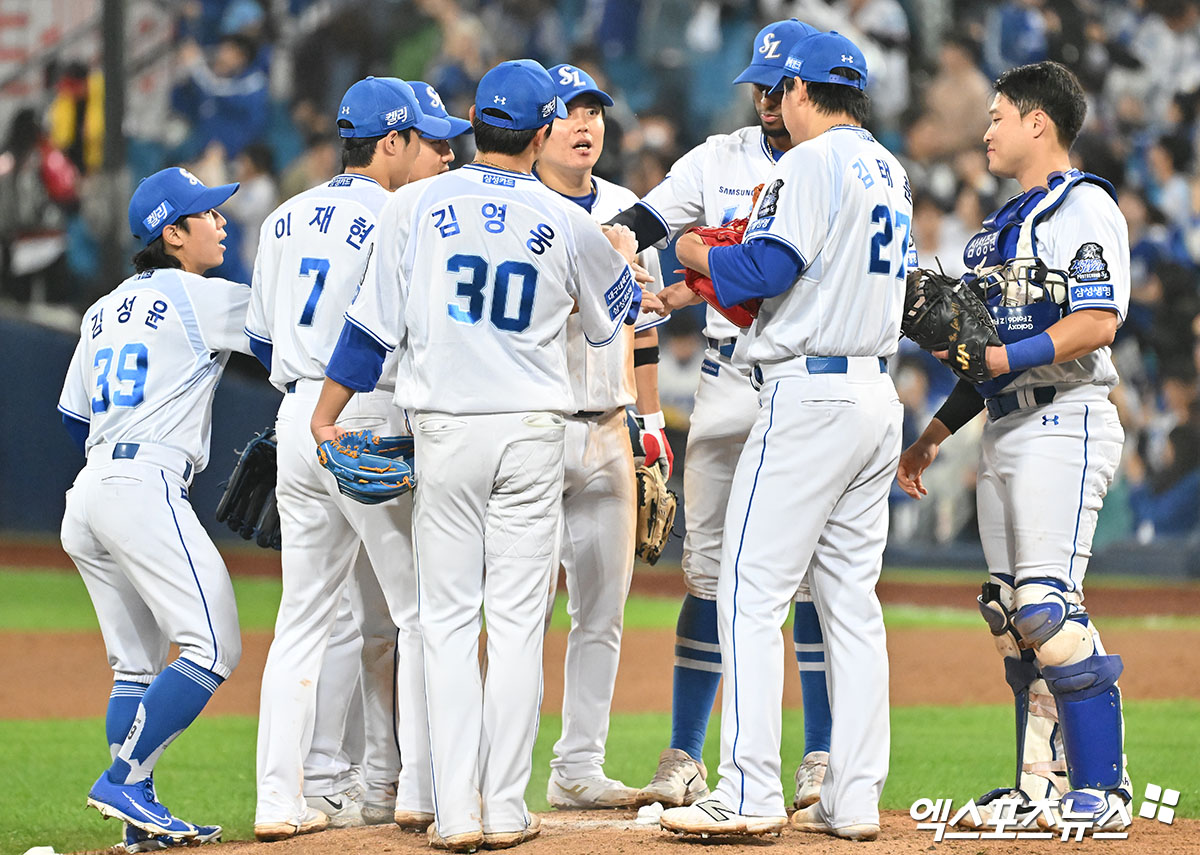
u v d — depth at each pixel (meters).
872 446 14.30
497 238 14.10
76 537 15.94
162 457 15.73
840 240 13.96
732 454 17.75
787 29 17.17
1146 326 53.47
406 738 15.40
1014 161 15.41
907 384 50.97
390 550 15.34
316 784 16.62
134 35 63.09
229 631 15.57
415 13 62.91
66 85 60.28
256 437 16.88
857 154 14.17
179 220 16.61
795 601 17.27
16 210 59.78
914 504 50.50
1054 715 15.17
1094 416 14.87
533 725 14.44
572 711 17.69
